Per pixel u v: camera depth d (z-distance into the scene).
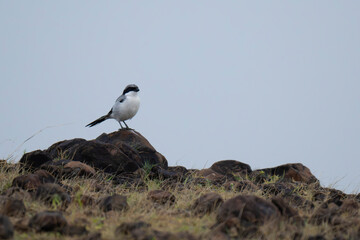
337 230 9.91
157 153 17.58
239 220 9.62
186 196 12.80
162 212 10.93
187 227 9.66
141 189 13.80
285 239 9.15
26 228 9.05
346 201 11.90
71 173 14.04
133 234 8.73
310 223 10.43
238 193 13.74
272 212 9.94
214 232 9.04
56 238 8.79
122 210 10.69
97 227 9.56
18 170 14.34
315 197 13.79
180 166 17.58
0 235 8.38
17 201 10.18
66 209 10.76
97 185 13.09
